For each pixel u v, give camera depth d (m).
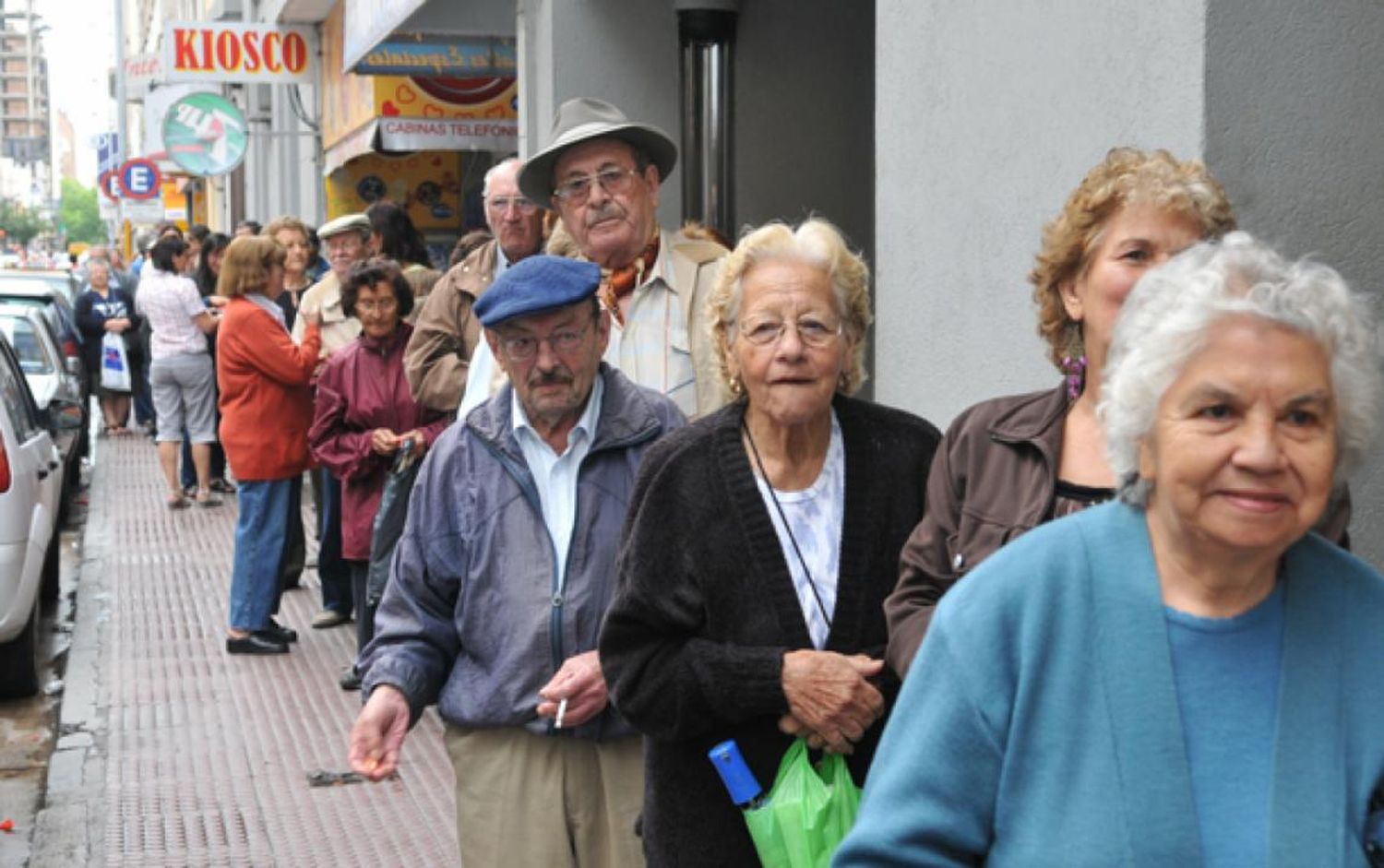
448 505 3.87
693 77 9.44
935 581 2.96
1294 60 3.96
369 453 7.61
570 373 3.77
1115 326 2.24
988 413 2.95
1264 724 2.06
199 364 14.80
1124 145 4.21
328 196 17.62
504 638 3.80
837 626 3.12
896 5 5.51
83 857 6.15
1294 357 2.01
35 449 9.27
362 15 11.88
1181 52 3.98
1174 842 2.02
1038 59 4.64
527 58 9.81
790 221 9.86
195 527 13.93
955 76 5.12
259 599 9.22
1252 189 3.94
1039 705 2.13
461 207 16.69
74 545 13.23
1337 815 2.01
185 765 7.27
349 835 6.37
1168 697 2.07
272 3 19.41
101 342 20.95
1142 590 2.12
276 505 9.19
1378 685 2.07
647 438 3.89
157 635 9.83
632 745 3.77
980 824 2.18
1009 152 4.81
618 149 4.67
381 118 13.55
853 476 3.21
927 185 5.32
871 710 3.00
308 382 9.09
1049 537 2.20
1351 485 3.90
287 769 7.20
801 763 3.05
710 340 3.34
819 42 9.81
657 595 3.15
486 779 3.86
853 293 3.21
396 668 3.77
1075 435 2.84
